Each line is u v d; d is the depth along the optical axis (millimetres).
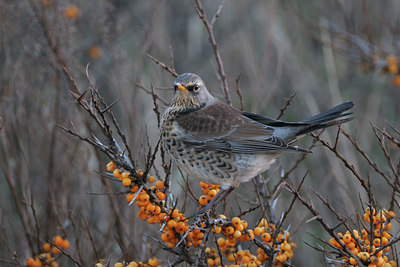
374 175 12484
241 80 14328
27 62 11320
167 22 15094
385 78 15172
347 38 13883
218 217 7359
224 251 7512
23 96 10781
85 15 13562
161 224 7387
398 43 13977
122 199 10477
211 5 15227
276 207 11352
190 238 7488
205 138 8836
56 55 10539
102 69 13094
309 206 6980
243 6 15156
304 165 13094
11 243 9719
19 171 9664
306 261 11328
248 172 8867
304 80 14039
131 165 7000
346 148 12312
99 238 10328
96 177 10719
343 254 6723
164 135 9195
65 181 9789
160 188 7188
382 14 15414
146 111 11961
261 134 8812
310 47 15883
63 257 9219
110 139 7027
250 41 14555
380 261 6531
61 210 9656
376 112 14141
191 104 9352
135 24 14773
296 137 8922
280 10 15211
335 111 8633
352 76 15898
